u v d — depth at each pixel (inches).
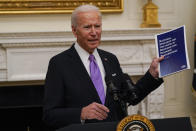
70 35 159.5
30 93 168.9
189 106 187.6
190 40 184.1
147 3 171.0
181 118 60.4
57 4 166.4
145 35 165.3
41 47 160.2
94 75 86.4
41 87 169.3
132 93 73.7
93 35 81.8
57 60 86.5
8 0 161.9
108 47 166.1
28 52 159.6
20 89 168.1
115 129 58.6
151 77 84.7
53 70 85.4
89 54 88.4
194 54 173.2
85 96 83.0
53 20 169.2
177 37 78.4
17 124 169.8
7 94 167.5
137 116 58.1
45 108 81.6
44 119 81.0
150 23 167.5
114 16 175.0
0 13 161.8
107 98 83.9
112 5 171.6
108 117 82.4
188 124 60.2
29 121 170.2
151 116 169.2
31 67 160.2
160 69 79.6
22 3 163.5
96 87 85.3
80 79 84.4
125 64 167.5
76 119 74.8
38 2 164.9
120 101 73.6
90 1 169.3
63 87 84.0
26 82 167.6
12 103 167.8
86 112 71.2
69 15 170.2
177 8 182.5
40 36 157.6
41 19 168.1
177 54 78.1
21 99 168.4
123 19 175.9
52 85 84.0
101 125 58.6
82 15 81.8
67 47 162.1
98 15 82.9
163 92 169.0
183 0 183.0
